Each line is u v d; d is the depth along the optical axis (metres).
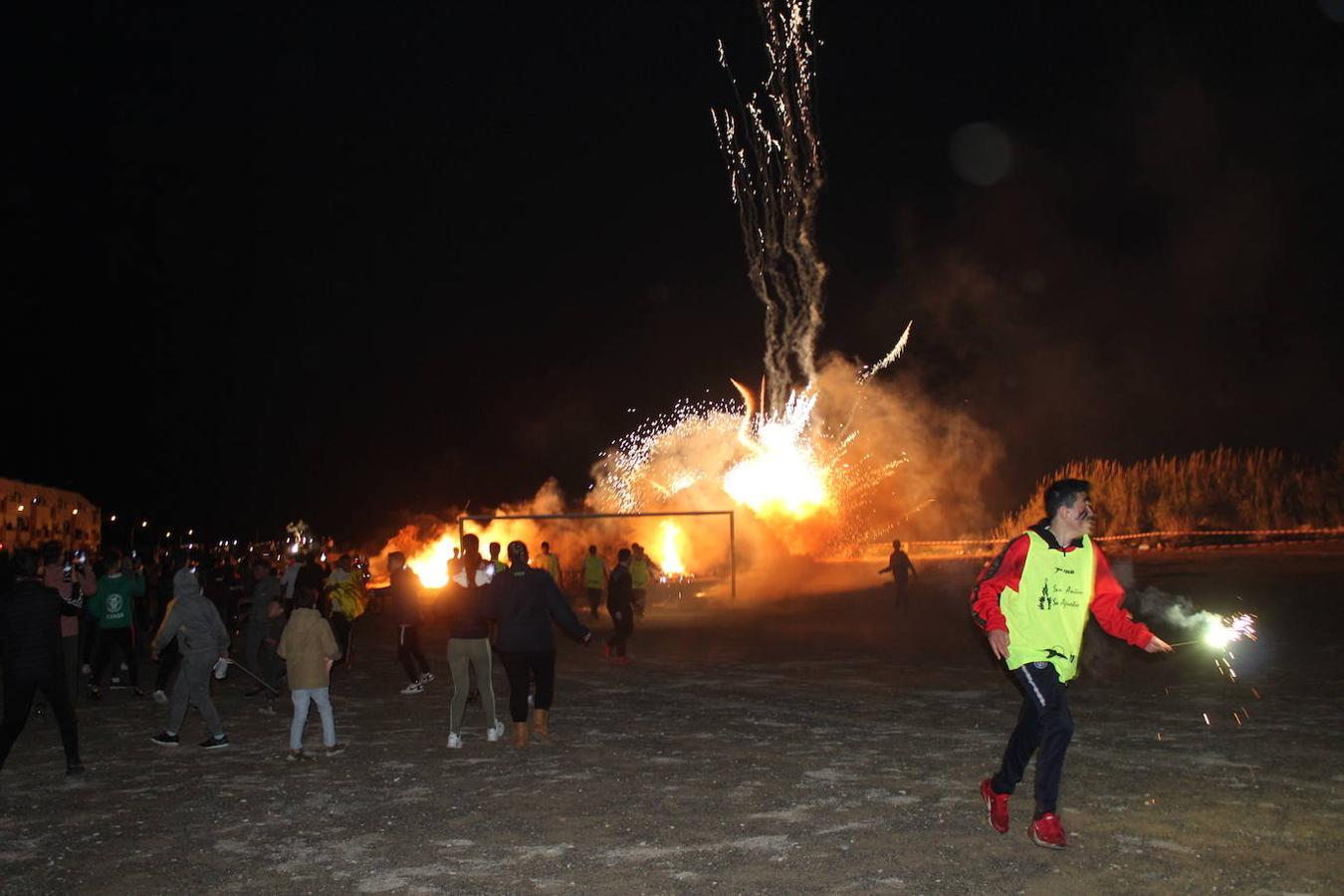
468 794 8.41
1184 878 6.02
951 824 7.15
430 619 30.69
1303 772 8.45
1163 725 10.42
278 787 8.88
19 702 9.29
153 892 6.29
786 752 9.74
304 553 17.02
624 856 6.66
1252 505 38.94
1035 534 6.70
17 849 7.23
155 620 19.98
